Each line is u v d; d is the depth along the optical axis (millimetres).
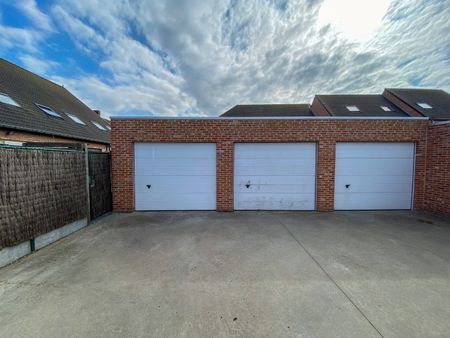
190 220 5125
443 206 5355
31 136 8375
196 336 1710
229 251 3367
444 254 3254
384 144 5980
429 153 5770
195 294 2260
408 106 12430
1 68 10156
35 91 11227
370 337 1699
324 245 3602
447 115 11180
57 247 3533
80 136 10945
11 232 2969
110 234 4168
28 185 3268
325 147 5902
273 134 5887
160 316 1933
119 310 2010
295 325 1828
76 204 4395
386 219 5188
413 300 2164
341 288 2373
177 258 3123
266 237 3982
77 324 1836
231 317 1923
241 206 6074
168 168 5992
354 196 6043
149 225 4738
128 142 5824
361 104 13688
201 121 5875
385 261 3029
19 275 2643
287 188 6047
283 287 2391
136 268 2826
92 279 2555
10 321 1864
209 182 6031
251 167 6035
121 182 5871
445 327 1803
